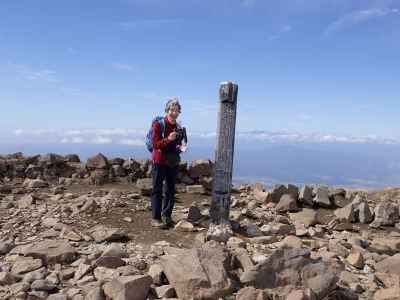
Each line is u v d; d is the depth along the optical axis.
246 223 5.18
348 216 5.90
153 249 3.96
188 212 5.38
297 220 5.67
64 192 6.49
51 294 3.04
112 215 5.20
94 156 7.40
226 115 4.68
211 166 7.12
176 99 4.79
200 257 3.26
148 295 3.07
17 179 7.21
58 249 3.76
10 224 4.80
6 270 3.47
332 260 3.89
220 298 3.01
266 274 3.20
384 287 3.57
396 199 7.17
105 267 3.49
